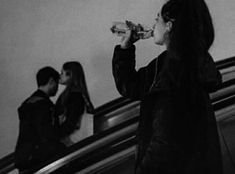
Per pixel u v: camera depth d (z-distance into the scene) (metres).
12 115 2.92
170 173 2.41
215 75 2.45
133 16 2.75
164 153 2.43
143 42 2.64
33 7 2.99
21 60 2.97
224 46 2.62
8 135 2.92
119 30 2.78
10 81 2.97
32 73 2.93
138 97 2.60
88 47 2.85
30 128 2.88
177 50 2.45
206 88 2.45
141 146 2.52
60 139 2.81
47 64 2.92
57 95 2.86
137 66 2.63
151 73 2.57
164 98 2.46
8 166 2.89
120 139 2.68
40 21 2.97
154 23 2.69
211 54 2.63
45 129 2.85
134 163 2.64
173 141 2.41
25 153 2.87
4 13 3.04
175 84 2.44
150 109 2.51
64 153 2.79
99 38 2.83
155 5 2.71
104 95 2.76
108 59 2.80
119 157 2.67
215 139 2.43
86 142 2.75
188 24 2.45
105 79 2.79
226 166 2.49
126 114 2.69
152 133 2.47
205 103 2.43
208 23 2.49
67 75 2.86
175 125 2.42
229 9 2.63
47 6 2.97
